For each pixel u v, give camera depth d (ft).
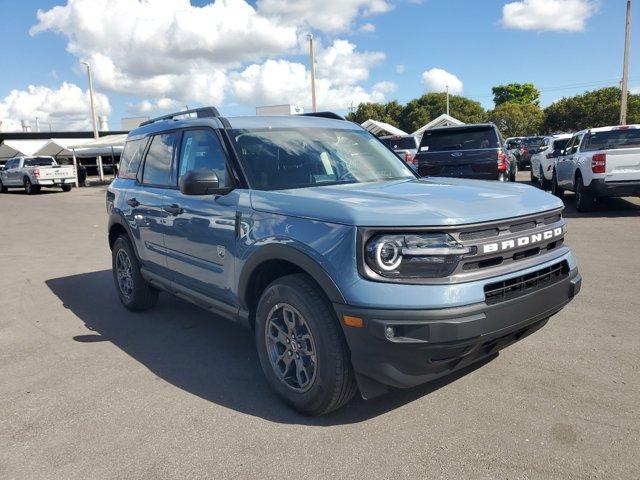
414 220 9.38
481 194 11.18
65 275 25.80
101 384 13.07
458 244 9.43
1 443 10.52
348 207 10.02
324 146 14.28
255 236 11.55
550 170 54.85
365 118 232.12
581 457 9.25
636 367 12.71
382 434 10.27
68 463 9.75
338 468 9.25
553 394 11.53
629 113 167.32
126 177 18.83
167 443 10.28
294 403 11.15
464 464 9.20
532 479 8.72
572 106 176.45
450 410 11.03
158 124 17.40
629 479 8.64
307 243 10.27
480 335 9.33
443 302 9.14
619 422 10.31
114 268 19.79
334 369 10.18
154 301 18.93
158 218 15.69
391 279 9.36
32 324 18.04
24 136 174.50
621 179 35.78
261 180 12.54
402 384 9.78
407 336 9.21
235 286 12.49
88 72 113.09
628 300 17.76
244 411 11.45
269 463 9.49
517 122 204.64
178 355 14.85
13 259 30.48
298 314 10.76
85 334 16.84
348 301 9.52
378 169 14.35
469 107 249.75
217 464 9.53
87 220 49.19
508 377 12.40
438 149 39.42
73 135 178.70
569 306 17.35
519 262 10.39
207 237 13.29
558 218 11.87
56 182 90.12
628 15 93.56
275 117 14.92
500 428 10.28
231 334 16.53
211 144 13.79
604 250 25.61
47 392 12.72
